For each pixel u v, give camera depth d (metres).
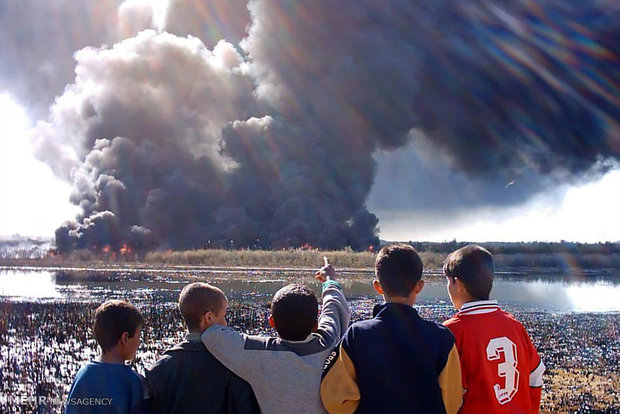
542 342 15.12
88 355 12.94
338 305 4.78
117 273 33.06
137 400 4.20
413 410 3.86
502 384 4.30
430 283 28.70
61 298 22.45
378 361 3.93
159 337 14.53
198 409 4.09
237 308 19.06
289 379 4.02
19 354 12.93
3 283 28.03
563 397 10.27
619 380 11.53
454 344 4.12
